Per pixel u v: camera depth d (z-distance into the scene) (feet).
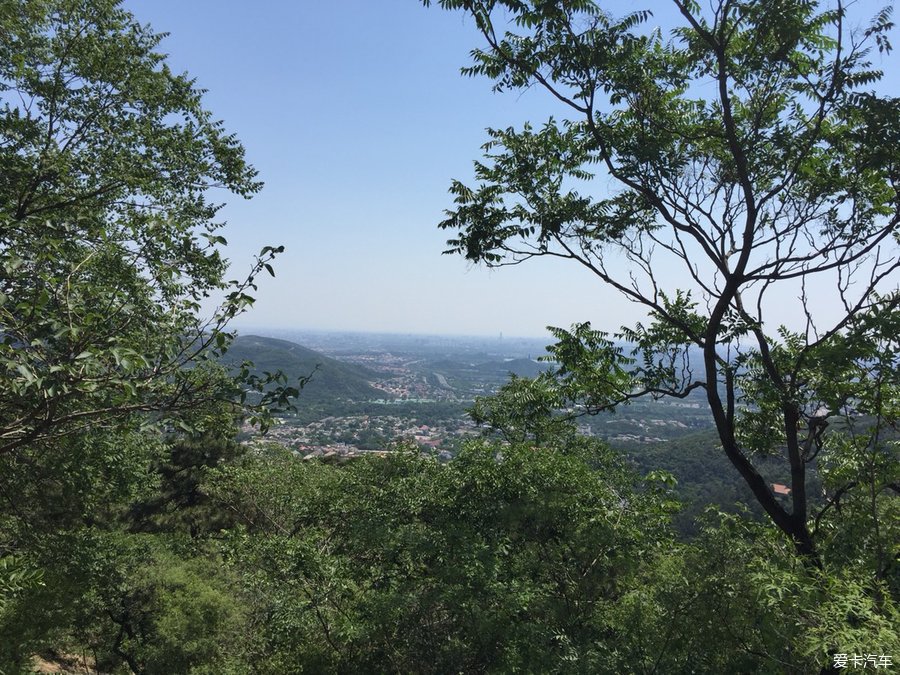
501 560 21.13
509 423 34.68
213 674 28.96
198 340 11.63
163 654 33.22
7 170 25.88
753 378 21.84
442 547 21.06
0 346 9.12
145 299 13.67
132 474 33.76
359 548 24.49
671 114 20.24
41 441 13.30
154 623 36.86
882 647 9.77
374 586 23.27
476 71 19.13
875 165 16.29
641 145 19.01
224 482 45.39
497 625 18.29
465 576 19.27
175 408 11.50
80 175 30.86
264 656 26.73
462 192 20.84
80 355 9.25
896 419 16.35
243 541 26.84
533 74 18.33
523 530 22.71
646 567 21.95
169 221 12.66
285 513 40.29
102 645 42.91
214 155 35.17
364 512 24.88
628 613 18.51
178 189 34.37
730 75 18.74
